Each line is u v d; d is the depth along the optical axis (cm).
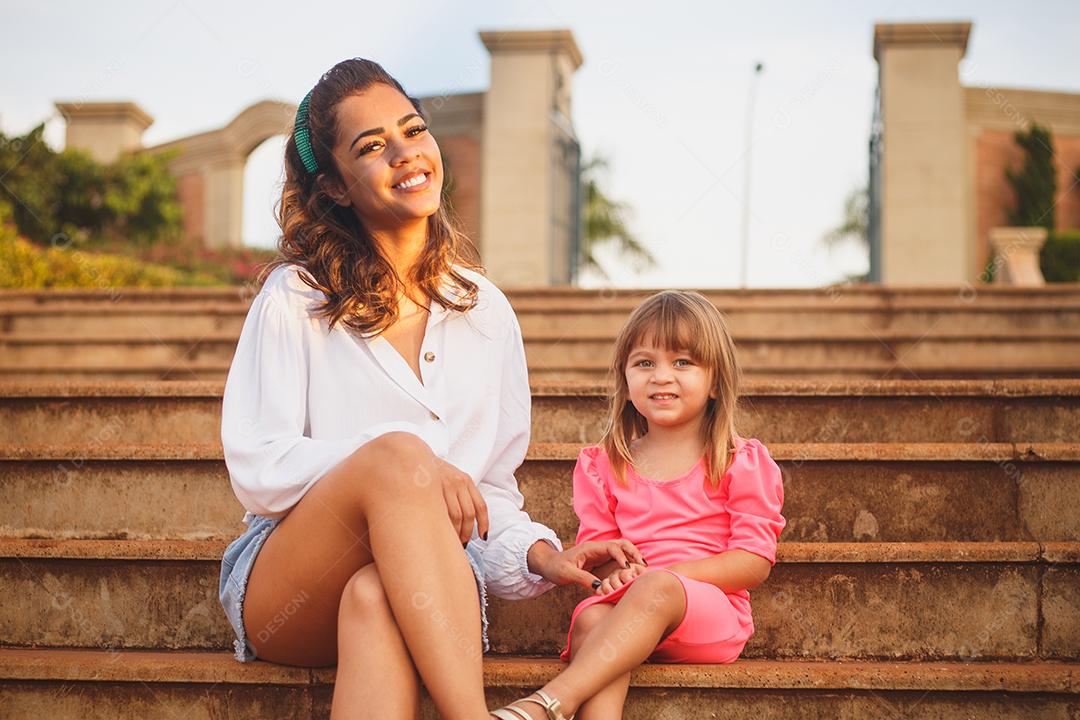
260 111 1522
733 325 591
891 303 606
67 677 207
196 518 254
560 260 1173
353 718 166
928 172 1038
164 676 204
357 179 211
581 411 298
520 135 1144
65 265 764
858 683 197
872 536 244
